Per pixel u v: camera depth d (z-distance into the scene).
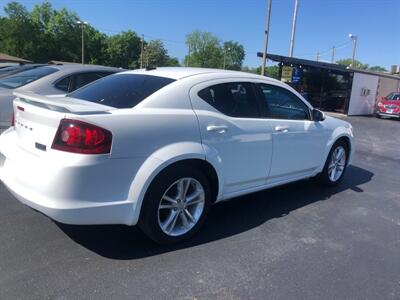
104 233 3.81
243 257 3.55
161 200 3.48
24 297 2.76
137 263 3.32
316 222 4.51
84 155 3.01
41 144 3.21
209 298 2.90
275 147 4.52
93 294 2.85
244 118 4.18
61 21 81.88
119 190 3.21
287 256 3.62
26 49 76.25
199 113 3.74
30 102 3.48
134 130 3.24
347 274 3.37
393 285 3.25
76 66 6.98
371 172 7.32
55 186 3.01
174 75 3.90
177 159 3.47
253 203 4.99
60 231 3.78
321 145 5.35
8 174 3.53
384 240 4.14
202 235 3.94
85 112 3.06
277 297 2.97
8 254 3.31
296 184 5.98
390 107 22.48
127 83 3.95
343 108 24.17
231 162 4.02
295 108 4.98
